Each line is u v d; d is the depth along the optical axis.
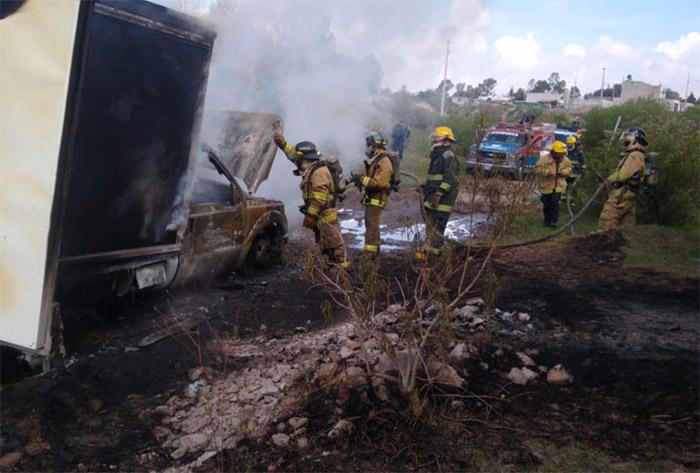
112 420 3.85
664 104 19.81
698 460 3.34
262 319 5.60
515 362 4.54
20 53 3.87
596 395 4.11
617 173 8.94
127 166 4.59
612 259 7.67
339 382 4.00
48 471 3.34
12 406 3.90
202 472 3.33
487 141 14.91
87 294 4.86
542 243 8.49
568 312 5.73
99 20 4.02
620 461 3.35
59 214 3.95
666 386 4.23
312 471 3.29
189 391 4.14
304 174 6.86
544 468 3.29
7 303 3.98
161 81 4.66
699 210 9.93
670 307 5.93
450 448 3.46
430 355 4.23
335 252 6.69
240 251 6.55
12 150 3.91
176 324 5.31
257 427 3.74
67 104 3.83
